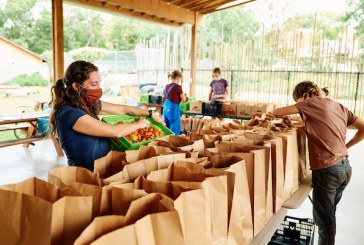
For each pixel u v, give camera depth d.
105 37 25.22
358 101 8.84
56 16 5.66
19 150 6.03
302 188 2.10
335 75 8.30
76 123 1.71
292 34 8.71
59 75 5.78
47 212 0.78
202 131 2.12
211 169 1.23
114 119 2.33
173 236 0.85
